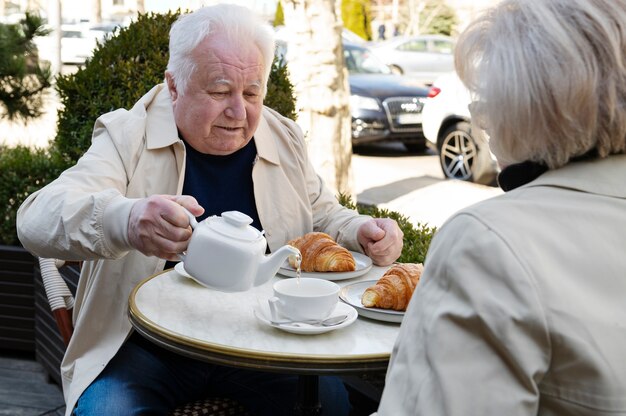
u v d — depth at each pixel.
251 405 2.10
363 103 10.22
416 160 10.26
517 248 1.08
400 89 10.44
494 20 1.23
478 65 1.24
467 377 1.06
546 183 1.19
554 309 1.05
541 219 1.13
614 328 1.08
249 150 2.37
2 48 4.84
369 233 2.27
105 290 2.12
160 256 1.81
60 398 3.41
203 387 2.11
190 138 2.23
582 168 1.19
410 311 1.17
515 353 1.05
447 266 1.11
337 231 2.41
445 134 8.56
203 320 1.75
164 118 2.25
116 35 3.27
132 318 1.79
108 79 3.14
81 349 2.12
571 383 1.07
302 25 5.25
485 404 1.05
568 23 1.14
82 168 2.14
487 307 1.06
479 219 1.12
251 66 2.13
